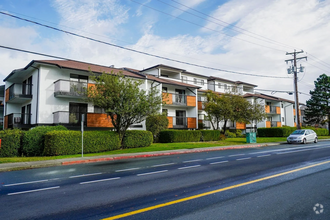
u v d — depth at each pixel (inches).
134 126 1021.8
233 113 1088.8
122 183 309.9
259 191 258.4
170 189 273.9
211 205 214.5
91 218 188.9
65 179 346.6
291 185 282.0
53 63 786.2
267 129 1504.7
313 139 1051.3
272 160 492.4
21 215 198.8
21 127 831.7
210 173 363.6
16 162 501.4
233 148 837.2
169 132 980.6
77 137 644.1
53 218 190.5
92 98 690.2
